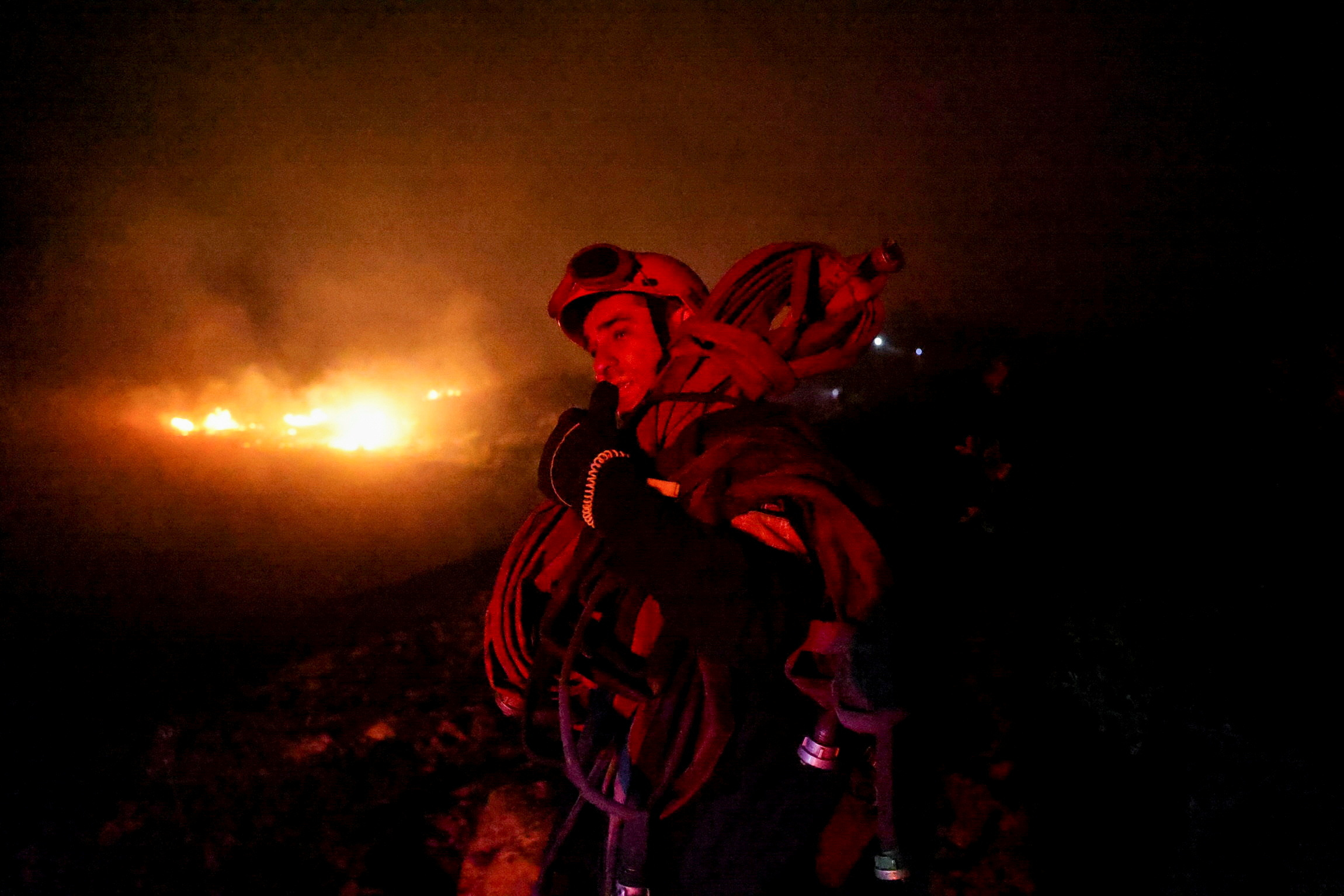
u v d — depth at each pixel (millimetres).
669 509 1257
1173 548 2676
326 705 3775
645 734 1383
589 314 1593
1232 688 2184
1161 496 2922
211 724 3695
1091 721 2498
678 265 1572
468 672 3977
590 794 1330
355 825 3016
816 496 1288
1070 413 3990
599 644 1371
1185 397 3512
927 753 2561
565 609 1368
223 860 2904
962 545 3404
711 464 1337
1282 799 1962
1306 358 3162
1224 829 2025
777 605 1278
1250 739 2061
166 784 3324
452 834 2945
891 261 1471
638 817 1348
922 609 3010
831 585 1291
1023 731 2646
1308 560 2379
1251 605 2318
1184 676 2291
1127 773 2346
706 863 1414
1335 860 1843
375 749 3436
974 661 2871
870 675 1270
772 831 1404
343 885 2752
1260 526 2566
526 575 1539
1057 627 2758
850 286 1499
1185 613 2412
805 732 1425
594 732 1539
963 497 3758
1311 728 1999
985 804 2465
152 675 4289
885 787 1320
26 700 4055
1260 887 1923
